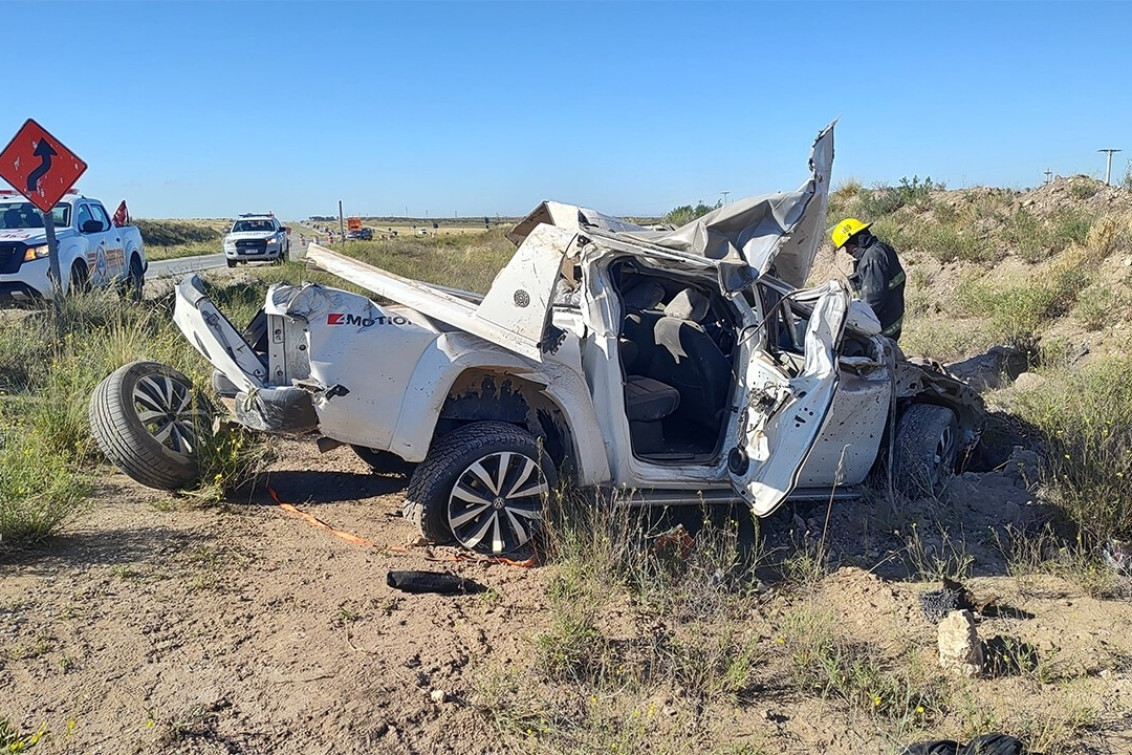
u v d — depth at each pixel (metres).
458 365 4.72
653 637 4.03
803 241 5.52
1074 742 3.37
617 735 3.25
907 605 4.50
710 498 5.25
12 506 4.39
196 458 5.39
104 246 14.69
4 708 3.09
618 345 5.07
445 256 25.81
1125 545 4.98
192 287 4.96
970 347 11.20
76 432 5.94
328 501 5.66
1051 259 13.59
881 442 6.22
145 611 3.91
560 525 4.85
